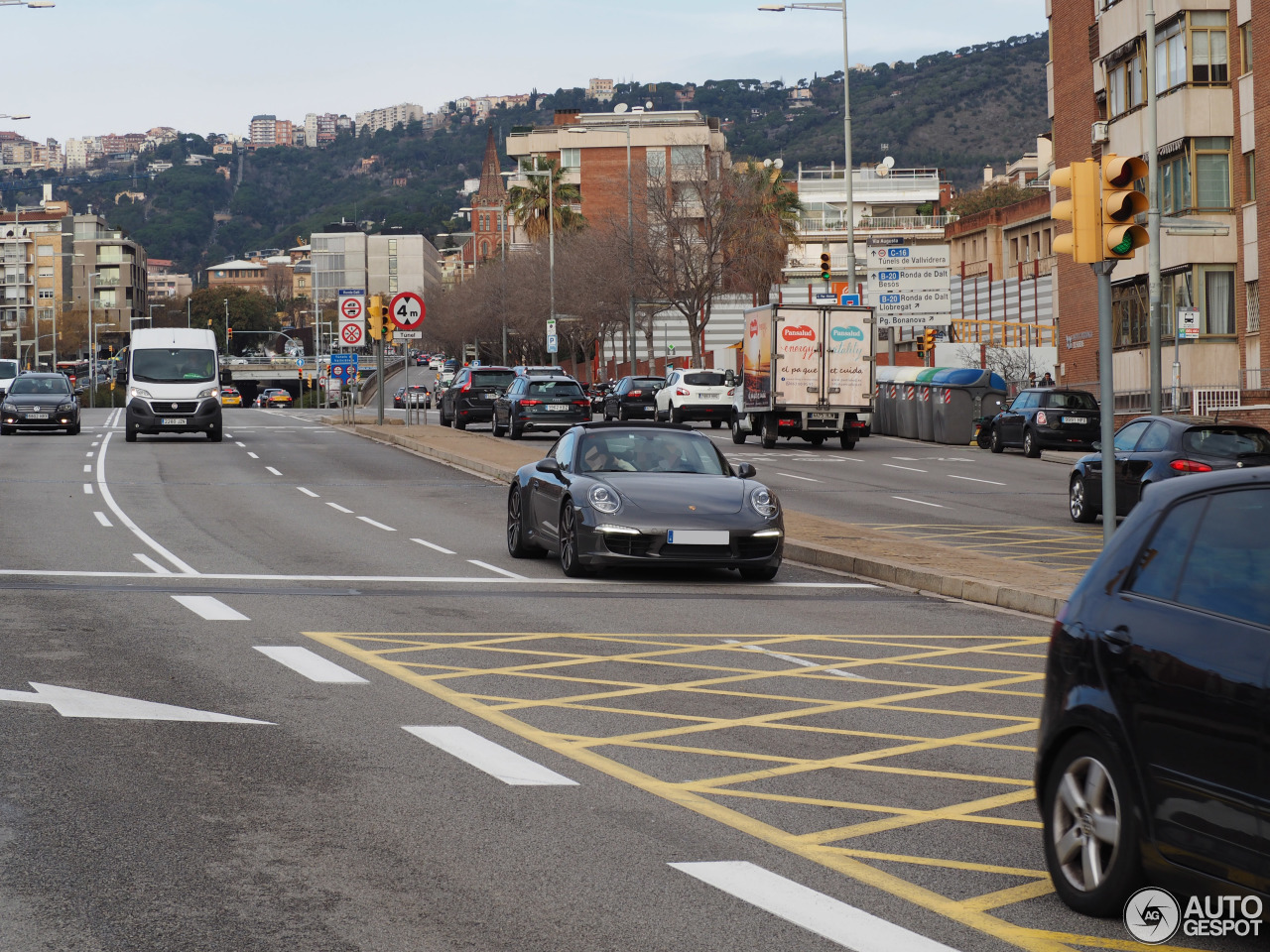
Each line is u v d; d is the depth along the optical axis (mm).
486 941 5680
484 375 52719
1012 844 7176
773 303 44781
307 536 22203
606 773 8453
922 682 11578
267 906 6051
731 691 11086
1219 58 47000
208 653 12164
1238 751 5379
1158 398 36750
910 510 27453
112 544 20672
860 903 6203
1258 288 45438
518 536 19625
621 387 63031
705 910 6070
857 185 131875
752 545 17359
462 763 8594
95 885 6305
